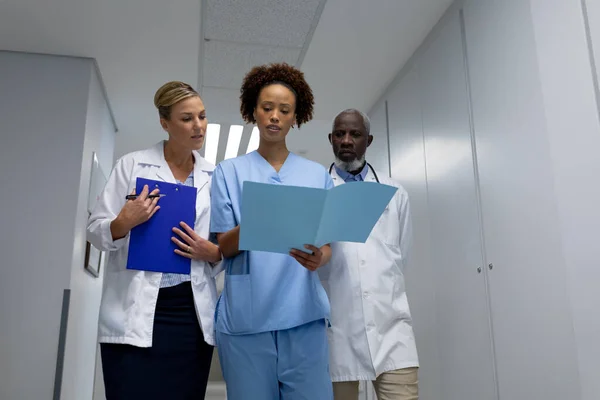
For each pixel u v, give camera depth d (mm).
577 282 1731
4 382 2721
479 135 2396
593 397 1646
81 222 3100
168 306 1458
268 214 1194
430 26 2984
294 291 1382
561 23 1855
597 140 1672
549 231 1891
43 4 2775
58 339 2807
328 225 1245
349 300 1937
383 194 1245
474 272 2387
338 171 2143
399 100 3434
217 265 1527
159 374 1404
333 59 3352
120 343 1403
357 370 1866
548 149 1917
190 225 1508
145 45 3166
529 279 1992
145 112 4004
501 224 2195
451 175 2648
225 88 3721
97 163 3453
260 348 1346
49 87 3145
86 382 3479
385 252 2055
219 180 1507
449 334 2592
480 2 2459
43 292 2852
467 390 2404
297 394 1343
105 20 2924
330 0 2795
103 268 4004
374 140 3898
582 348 1695
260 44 3201
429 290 2832
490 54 2344
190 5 2818
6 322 2791
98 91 3473
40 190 2980
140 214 1417
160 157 1612
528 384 1974
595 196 1669
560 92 1852
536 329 1940
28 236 2908
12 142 3021
